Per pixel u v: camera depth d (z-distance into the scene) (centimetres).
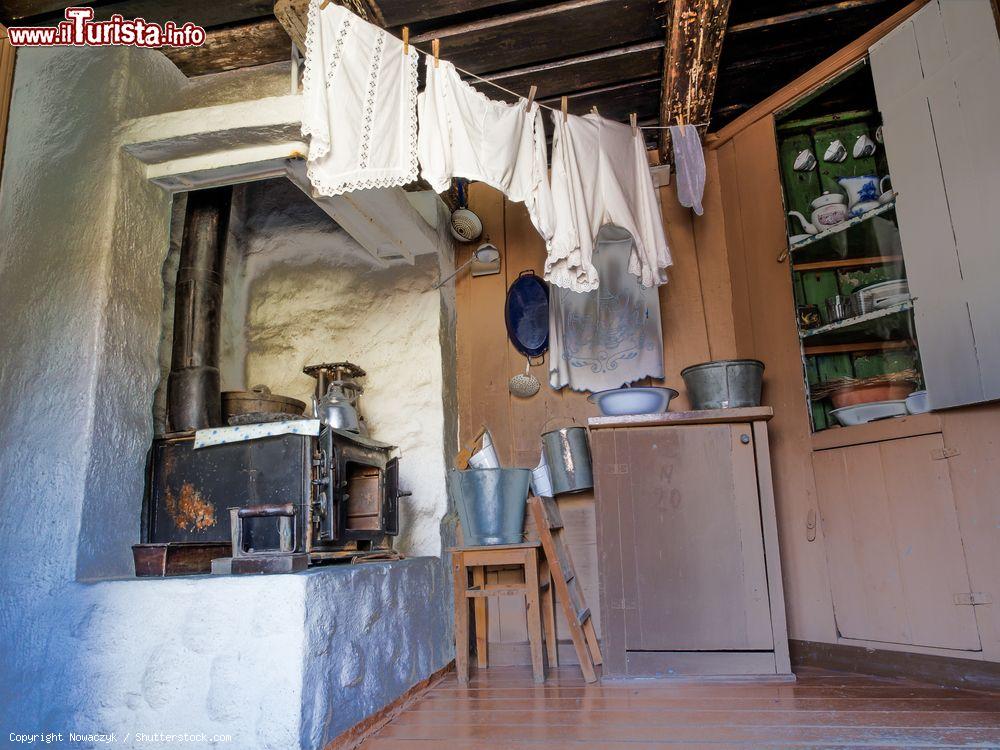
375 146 223
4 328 244
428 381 335
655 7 262
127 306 248
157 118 250
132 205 255
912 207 266
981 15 246
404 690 252
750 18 283
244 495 245
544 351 358
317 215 370
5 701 209
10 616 216
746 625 278
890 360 301
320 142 209
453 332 367
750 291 335
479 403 361
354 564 246
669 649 281
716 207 359
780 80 327
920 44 266
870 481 275
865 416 280
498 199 384
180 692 194
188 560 232
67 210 249
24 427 232
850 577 280
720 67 313
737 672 275
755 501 287
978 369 239
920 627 254
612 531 292
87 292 238
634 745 194
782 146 334
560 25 268
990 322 236
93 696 200
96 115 256
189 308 283
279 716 184
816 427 304
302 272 364
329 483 246
